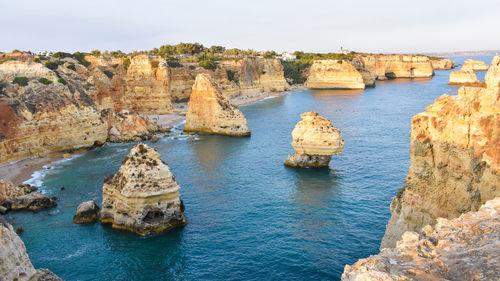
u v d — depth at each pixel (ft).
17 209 146.72
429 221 87.76
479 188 76.59
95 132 252.83
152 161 128.16
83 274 104.12
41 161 213.66
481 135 77.66
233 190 167.84
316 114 199.72
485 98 79.15
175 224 131.23
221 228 130.72
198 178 185.57
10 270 57.26
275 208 146.92
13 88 226.58
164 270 106.01
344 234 124.16
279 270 104.88
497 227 54.80
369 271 44.21
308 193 162.20
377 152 227.81
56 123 230.27
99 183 177.27
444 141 85.30
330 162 208.54
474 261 47.24
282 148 245.86
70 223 135.13
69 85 258.37
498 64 78.23
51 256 113.09
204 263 109.29
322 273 102.83
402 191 101.24
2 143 203.21
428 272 46.62
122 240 122.52
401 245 54.80
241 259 110.73
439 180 86.17
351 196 157.58
